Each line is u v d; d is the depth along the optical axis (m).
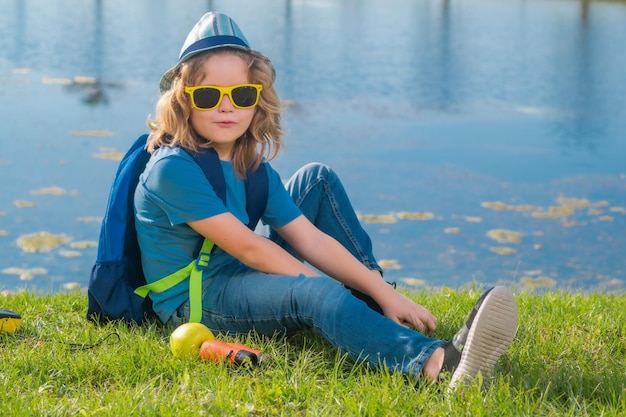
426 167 10.48
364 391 2.90
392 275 7.10
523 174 10.40
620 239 8.20
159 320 3.68
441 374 2.95
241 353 3.14
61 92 13.10
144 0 26.22
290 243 3.68
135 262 3.71
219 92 3.40
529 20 26.09
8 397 2.85
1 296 4.22
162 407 2.75
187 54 3.42
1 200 8.37
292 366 3.21
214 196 3.42
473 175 10.25
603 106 14.60
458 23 24.73
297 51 18.00
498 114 13.72
